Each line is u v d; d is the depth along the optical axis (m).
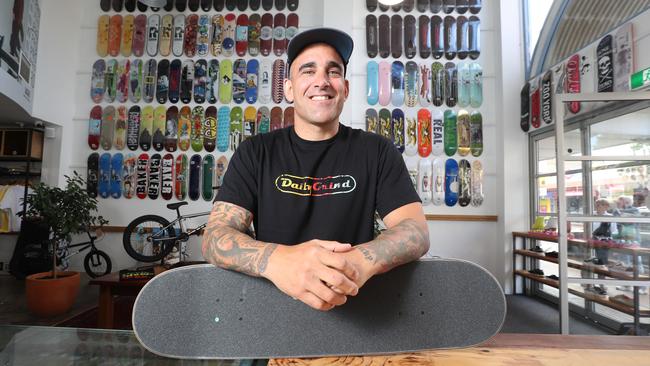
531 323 2.83
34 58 3.61
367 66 4.21
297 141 0.90
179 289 0.55
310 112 0.84
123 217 4.16
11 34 3.14
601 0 3.11
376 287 0.57
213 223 0.75
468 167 4.12
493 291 0.59
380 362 0.52
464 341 0.58
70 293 2.81
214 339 0.55
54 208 2.79
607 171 2.60
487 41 4.26
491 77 4.21
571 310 2.90
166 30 4.35
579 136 2.88
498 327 0.59
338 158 0.89
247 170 0.87
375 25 4.25
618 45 2.74
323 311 0.56
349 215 0.85
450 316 0.58
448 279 0.59
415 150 4.16
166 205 4.06
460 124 4.16
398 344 0.56
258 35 4.32
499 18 4.10
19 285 3.64
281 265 0.52
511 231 3.88
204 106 4.28
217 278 0.56
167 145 4.23
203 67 4.31
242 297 0.56
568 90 3.23
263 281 0.56
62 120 4.10
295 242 0.83
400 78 4.21
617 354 0.53
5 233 3.94
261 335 0.55
